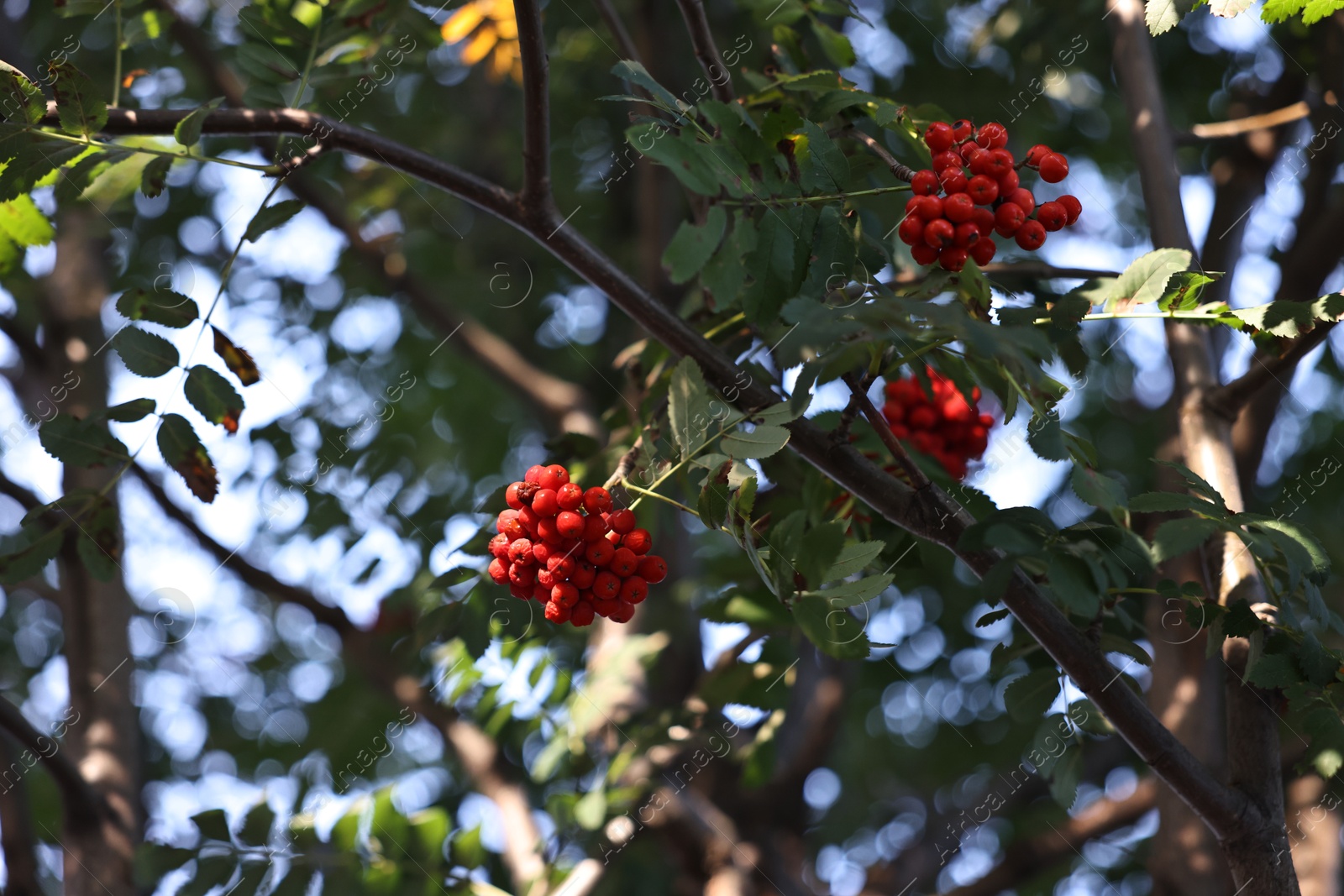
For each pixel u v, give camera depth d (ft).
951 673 19.56
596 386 20.77
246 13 9.02
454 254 21.08
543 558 6.89
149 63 15.98
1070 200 6.91
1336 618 7.53
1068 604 5.82
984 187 6.66
